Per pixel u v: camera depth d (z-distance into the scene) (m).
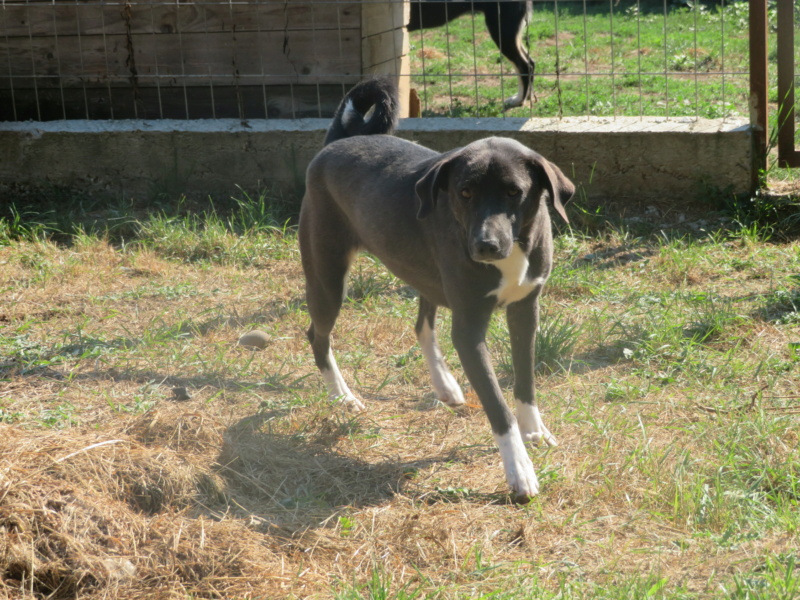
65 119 7.69
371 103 4.43
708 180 6.47
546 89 10.34
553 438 3.63
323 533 3.02
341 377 4.21
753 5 6.20
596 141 6.56
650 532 2.95
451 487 3.32
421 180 3.26
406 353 4.69
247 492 3.32
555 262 5.87
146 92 7.60
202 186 7.17
